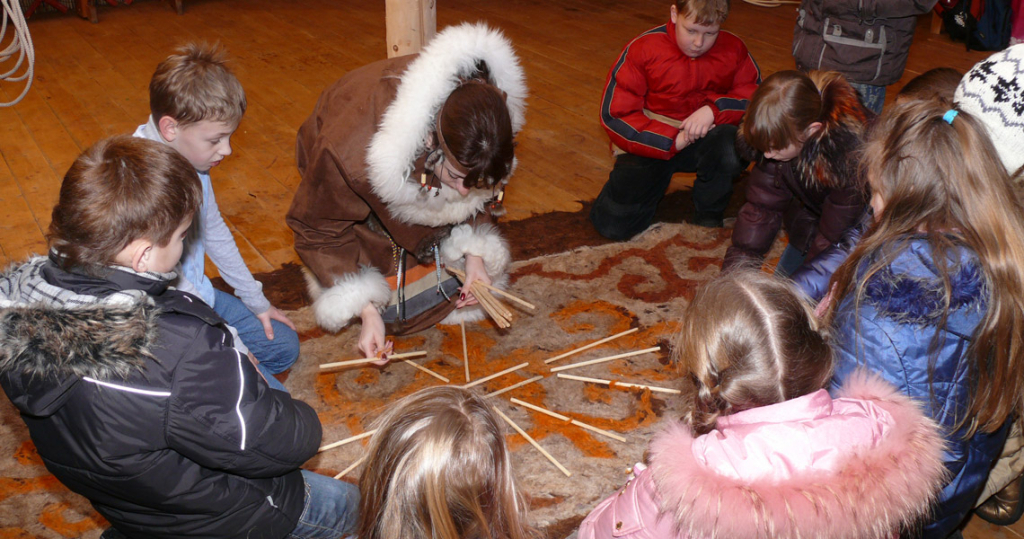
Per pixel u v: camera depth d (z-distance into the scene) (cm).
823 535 105
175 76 168
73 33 591
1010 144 157
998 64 158
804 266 194
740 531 105
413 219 216
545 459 212
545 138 418
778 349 115
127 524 133
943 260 124
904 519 113
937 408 128
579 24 634
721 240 324
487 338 263
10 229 320
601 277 297
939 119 130
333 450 216
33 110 441
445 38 193
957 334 127
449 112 180
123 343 111
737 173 315
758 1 672
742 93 307
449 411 115
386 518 113
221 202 346
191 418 120
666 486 111
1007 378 128
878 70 310
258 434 127
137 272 122
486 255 243
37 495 199
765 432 111
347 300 218
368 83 210
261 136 415
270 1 691
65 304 113
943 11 563
